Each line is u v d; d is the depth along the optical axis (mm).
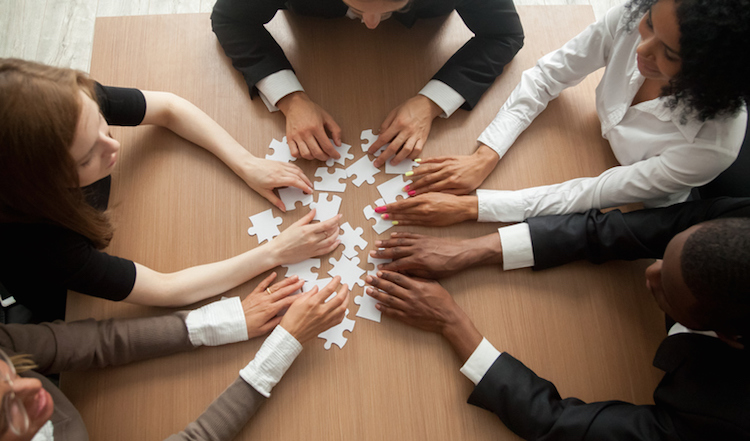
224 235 1408
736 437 1166
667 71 1230
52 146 1155
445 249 1385
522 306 1384
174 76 1493
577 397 1343
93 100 1235
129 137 1445
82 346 1282
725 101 1210
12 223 1256
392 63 1529
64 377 1311
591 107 1511
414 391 1332
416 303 1348
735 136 1290
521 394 1292
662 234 1346
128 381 1316
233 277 1366
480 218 1427
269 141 1469
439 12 1527
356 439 1308
